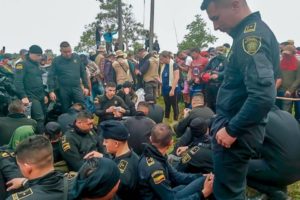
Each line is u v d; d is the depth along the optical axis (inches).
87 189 105.0
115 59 465.4
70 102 351.3
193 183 138.6
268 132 135.7
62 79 345.7
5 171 155.6
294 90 319.9
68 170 203.2
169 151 242.5
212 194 129.0
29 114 319.9
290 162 136.0
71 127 221.3
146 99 302.4
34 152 102.2
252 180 145.3
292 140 136.2
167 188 142.9
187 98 449.4
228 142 107.4
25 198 98.5
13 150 168.9
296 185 235.6
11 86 307.9
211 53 447.2
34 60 325.1
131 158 150.8
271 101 100.1
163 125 153.6
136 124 220.2
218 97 116.0
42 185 101.3
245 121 102.1
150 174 144.0
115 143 150.4
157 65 432.1
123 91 334.0
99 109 303.1
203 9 114.3
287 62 322.3
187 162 171.6
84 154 202.5
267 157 137.9
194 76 371.6
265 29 106.1
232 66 109.2
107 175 106.7
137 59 587.8
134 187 147.3
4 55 538.0
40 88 327.0
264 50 103.0
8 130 216.7
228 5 108.5
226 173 114.7
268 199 144.7
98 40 801.6
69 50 346.6
